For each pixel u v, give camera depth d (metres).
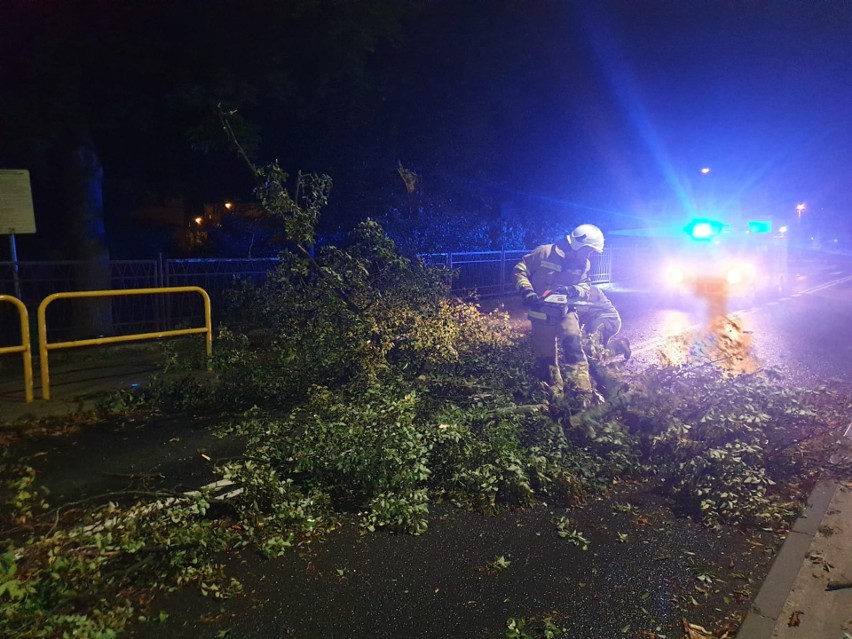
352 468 5.07
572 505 5.13
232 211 18.12
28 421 6.86
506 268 20.16
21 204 9.41
